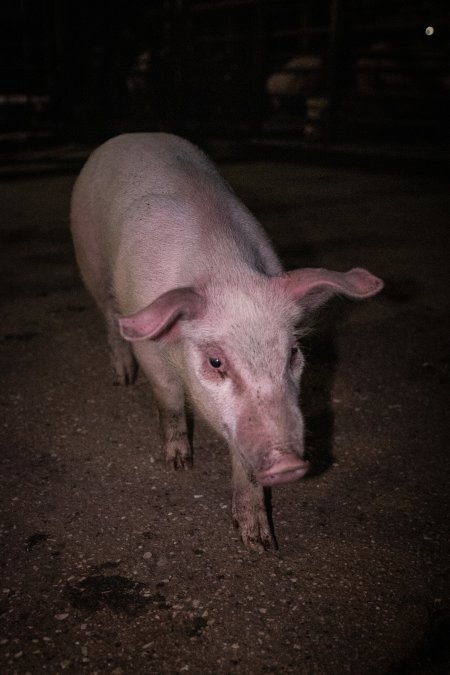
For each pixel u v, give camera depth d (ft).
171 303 3.18
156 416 4.69
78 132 18.90
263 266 3.71
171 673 2.91
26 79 18.80
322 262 7.77
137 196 4.20
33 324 6.17
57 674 2.90
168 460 4.17
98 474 4.11
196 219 3.84
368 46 17.31
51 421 4.62
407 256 8.05
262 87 17.01
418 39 17.17
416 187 12.17
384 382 5.11
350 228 9.29
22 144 18.28
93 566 3.44
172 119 18.70
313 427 4.56
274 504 3.87
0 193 12.23
